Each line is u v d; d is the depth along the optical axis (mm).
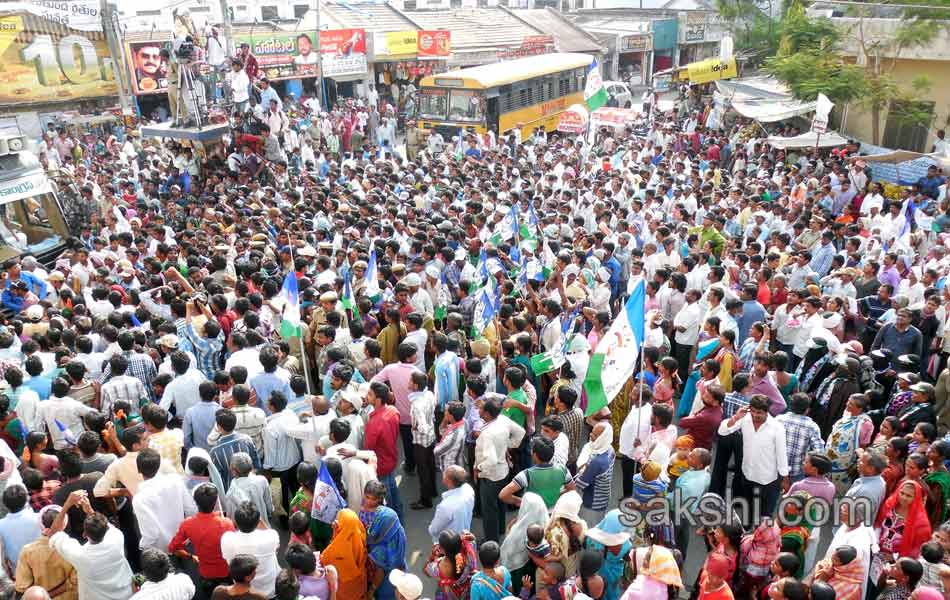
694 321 10125
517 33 43812
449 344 8648
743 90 28500
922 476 6633
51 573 5590
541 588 5648
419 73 36844
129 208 17406
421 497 8477
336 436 6746
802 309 9969
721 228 14344
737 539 5766
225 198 16672
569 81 31875
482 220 14320
